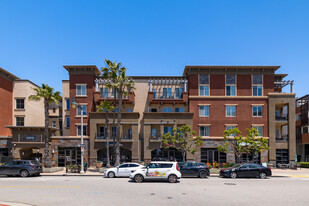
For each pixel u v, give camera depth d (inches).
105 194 560.1
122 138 1382.9
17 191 599.8
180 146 1273.4
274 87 1539.1
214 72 1470.2
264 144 1188.5
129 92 1429.6
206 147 1407.5
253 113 1439.5
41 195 548.1
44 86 1198.3
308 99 1557.6
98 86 1488.7
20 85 1617.9
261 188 662.5
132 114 1380.4
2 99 1496.1
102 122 1379.2
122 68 1239.5
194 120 1433.3
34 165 956.6
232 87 1462.8
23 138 1353.3
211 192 592.1
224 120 1435.8
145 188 646.5
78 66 1433.3
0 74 1485.0
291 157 1389.0
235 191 609.6
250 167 922.1
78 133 1424.7
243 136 1423.5
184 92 1440.7
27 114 1599.4
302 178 936.9
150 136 1355.8
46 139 1170.0
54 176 981.2
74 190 613.9
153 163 778.2
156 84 1508.4
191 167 912.3
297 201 500.1
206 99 1450.5
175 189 632.4
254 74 1465.3
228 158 1391.5
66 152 1390.3
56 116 1907.0
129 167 933.2
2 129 1485.0
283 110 1621.6
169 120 1368.1
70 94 1451.8
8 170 927.7
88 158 1381.6
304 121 1596.9
